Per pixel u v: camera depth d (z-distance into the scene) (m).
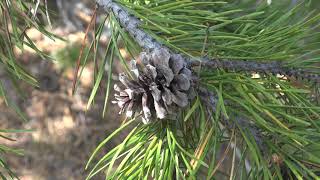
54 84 1.18
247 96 0.25
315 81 0.27
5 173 0.90
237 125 0.25
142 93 0.26
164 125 0.27
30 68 1.17
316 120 0.27
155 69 0.25
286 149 0.26
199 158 0.25
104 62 0.28
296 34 0.28
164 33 0.29
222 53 0.29
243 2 0.37
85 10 1.20
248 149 0.26
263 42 0.27
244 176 0.26
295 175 0.25
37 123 1.14
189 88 0.26
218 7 0.36
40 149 1.10
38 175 1.07
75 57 1.17
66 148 1.11
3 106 1.14
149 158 0.26
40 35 1.18
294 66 0.27
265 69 0.27
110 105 1.14
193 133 0.28
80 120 1.13
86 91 1.17
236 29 0.33
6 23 0.33
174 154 0.25
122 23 0.29
